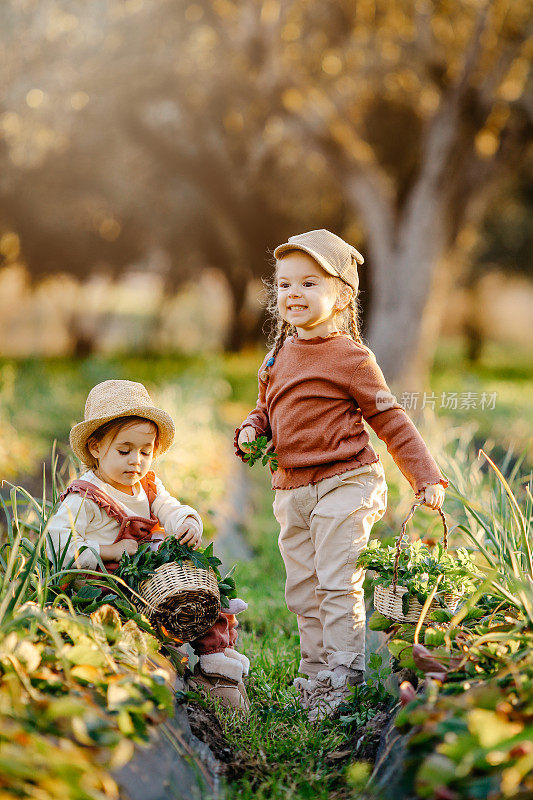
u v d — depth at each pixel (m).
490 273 32.47
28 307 38.81
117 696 2.63
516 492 5.08
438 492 3.79
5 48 14.47
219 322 46.34
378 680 3.78
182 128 19.86
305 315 3.97
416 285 16.86
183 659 3.59
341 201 23.33
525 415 13.88
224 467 9.84
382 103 17.91
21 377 15.41
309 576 4.09
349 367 3.95
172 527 3.91
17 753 2.11
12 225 25.50
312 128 16.08
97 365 19.67
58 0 14.53
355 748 3.39
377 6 15.30
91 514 3.74
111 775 2.46
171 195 28.05
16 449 9.05
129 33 15.06
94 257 29.55
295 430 3.97
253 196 23.31
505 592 3.45
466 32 15.36
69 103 15.23
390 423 3.93
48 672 2.78
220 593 3.79
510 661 2.86
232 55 15.59
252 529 8.55
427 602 3.24
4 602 2.88
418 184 16.73
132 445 3.79
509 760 2.25
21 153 16.00
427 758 2.32
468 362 33.91
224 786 3.04
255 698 4.01
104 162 21.84
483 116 15.67
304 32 15.38
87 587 3.50
